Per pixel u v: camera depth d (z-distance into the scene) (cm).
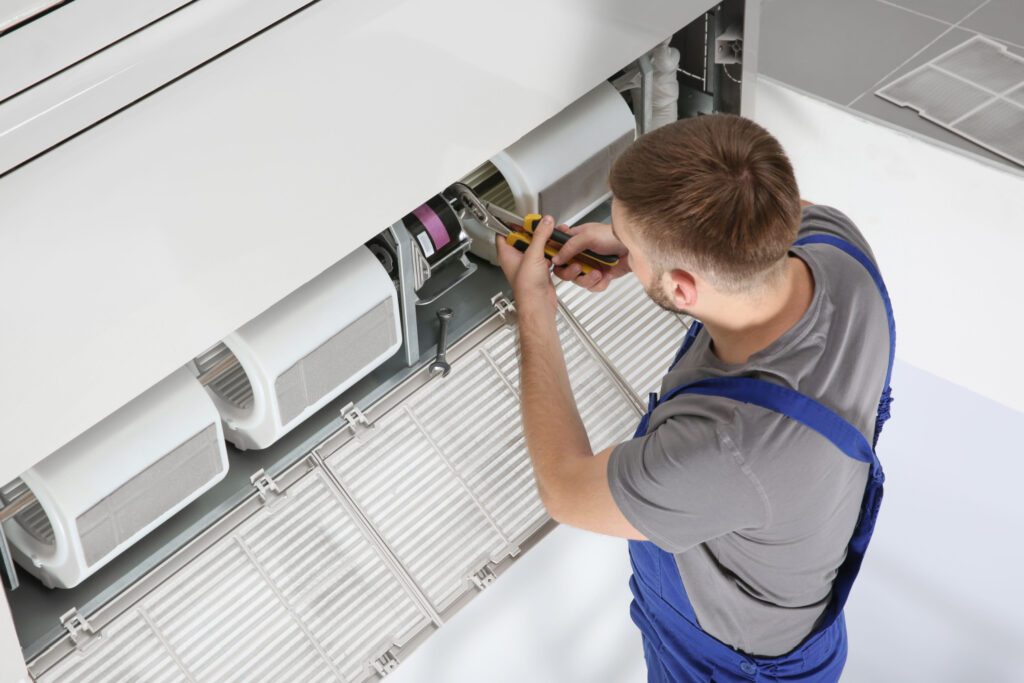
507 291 250
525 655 246
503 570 235
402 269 217
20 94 136
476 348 244
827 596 170
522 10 185
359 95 169
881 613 253
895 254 269
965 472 270
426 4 168
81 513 191
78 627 204
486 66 186
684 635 183
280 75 157
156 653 207
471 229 248
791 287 143
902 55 292
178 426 199
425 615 227
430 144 186
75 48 137
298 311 205
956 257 255
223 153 157
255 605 215
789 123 270
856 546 167
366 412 232
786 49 298
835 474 141
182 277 165
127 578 210
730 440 136
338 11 158
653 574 178
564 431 159
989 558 257
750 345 145
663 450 140
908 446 276
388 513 229
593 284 187
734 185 128
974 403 282
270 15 150
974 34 296
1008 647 244
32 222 143
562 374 168
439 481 234
